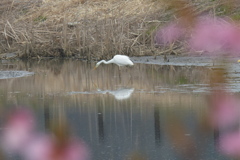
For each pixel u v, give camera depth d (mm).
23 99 31391
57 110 27625
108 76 40938
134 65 46312
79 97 31734
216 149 19094
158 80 37281
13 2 65250
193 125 22719
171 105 27656
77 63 50281
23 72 44406
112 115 25969
